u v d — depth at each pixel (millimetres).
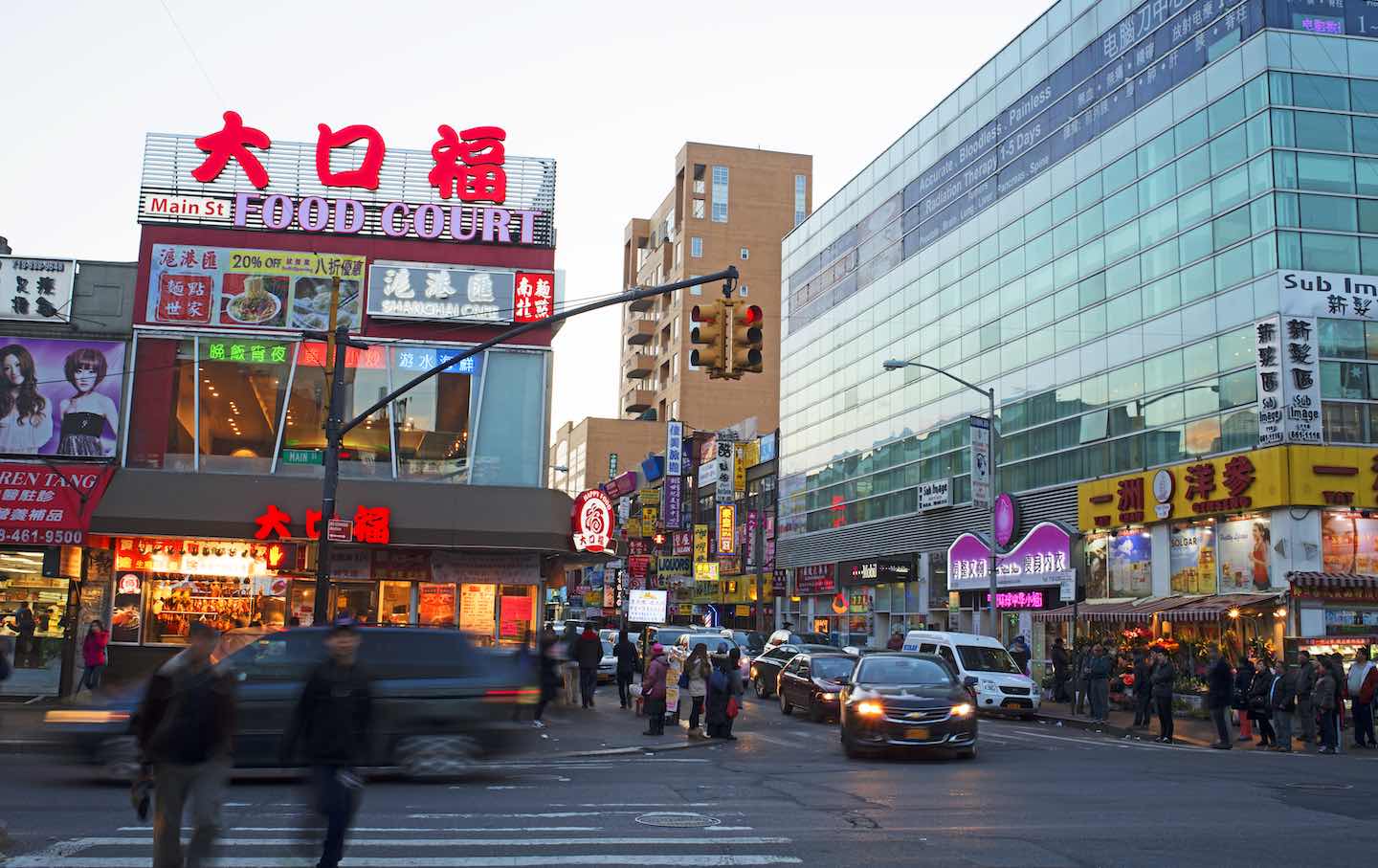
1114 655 34312
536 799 13141
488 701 15000
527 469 28297
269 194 28453
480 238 28906
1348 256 33438
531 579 28266
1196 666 32500
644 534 89188
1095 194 42594
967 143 52688
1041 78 46844
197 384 27453
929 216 56156
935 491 53188
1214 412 35250
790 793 13805
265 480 26594
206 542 26859
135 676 26016
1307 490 31672
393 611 27719
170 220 27984
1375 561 31750
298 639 14516
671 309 107750
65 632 25750
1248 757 19859
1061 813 12312
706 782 14977
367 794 13461
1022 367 46719
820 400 68938
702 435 87438
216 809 7746
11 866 8805
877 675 19422
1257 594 32438
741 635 43375
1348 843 10602
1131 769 17078
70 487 25281
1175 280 37625
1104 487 40188
